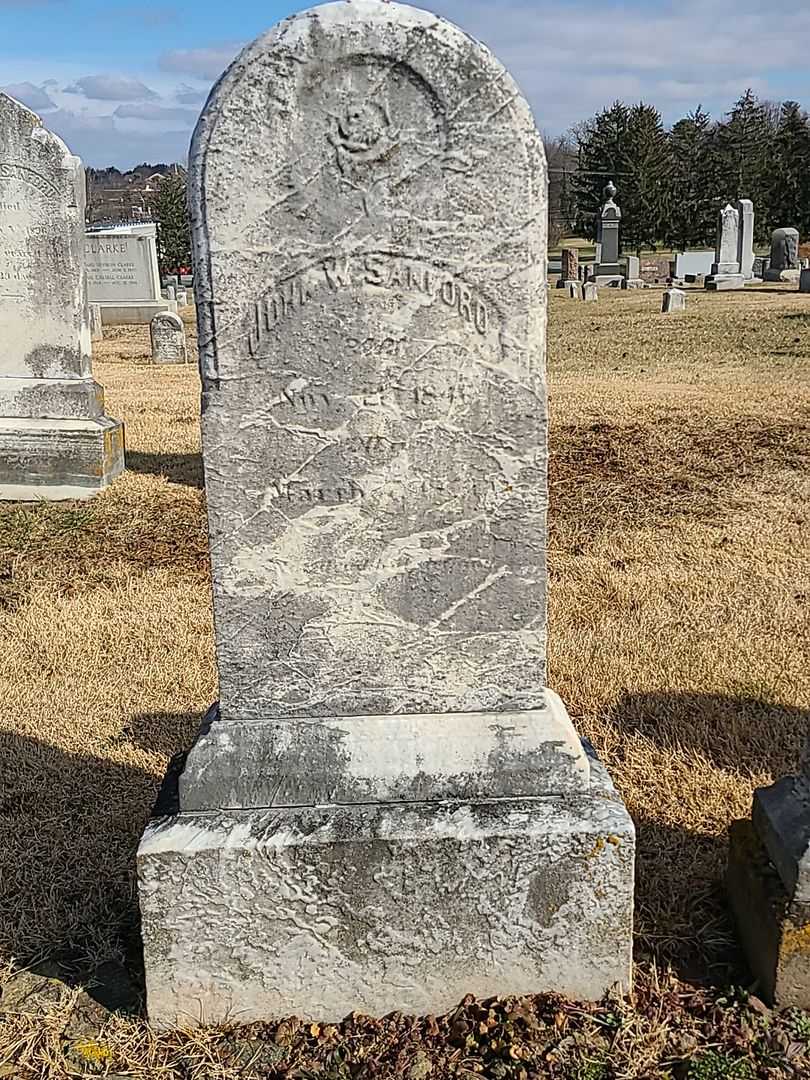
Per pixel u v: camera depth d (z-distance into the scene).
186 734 2.50
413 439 1.54
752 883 1.67
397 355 1.51
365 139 1.42
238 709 1.63
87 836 2.09
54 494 4.75
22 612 3.30
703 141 30.72
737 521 4.07
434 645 1.61
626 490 4.61
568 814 1.56
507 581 1.59
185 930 1.55
